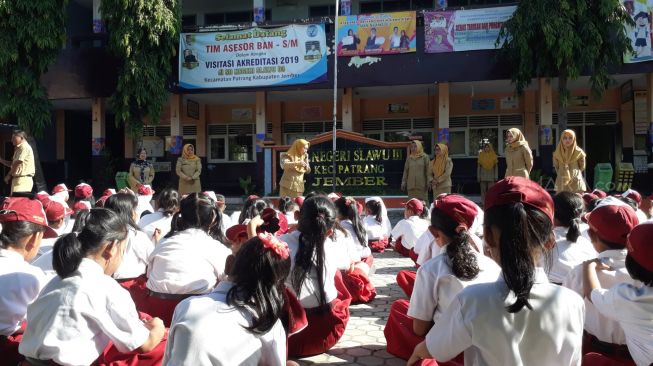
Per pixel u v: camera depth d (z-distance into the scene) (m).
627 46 10.54
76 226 3.41
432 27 12.10
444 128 12.37
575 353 1.66
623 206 2.48
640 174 12.87
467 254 2.34
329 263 3.26
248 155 16.00
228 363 1.74
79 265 2.16
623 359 2.39
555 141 14.04
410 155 10.32
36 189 11.75
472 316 1.63
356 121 15.31
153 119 12.29
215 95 14.38
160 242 3.28
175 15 12.43
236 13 16.16
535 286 1.64
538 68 10.89
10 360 2.48
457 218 2.36
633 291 2.02
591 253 3.03
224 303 1.80
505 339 1.60
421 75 12.23
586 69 11.39
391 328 3.16
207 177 15.99
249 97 14.76
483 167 11.99
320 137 11.02
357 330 3.88
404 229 5.89
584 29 10.30
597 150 14.05
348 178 10.94
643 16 11.18
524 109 14.31
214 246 3.26
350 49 12.47
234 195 14.68
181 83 13.20
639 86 12.79
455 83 13.12
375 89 13.81
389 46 12.31
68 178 15.82
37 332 2.09
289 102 15.67
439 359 1.81
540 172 12.09
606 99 13.92
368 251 5.50
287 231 3.69
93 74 13.24
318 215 3.17
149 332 2.32
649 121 11.73
